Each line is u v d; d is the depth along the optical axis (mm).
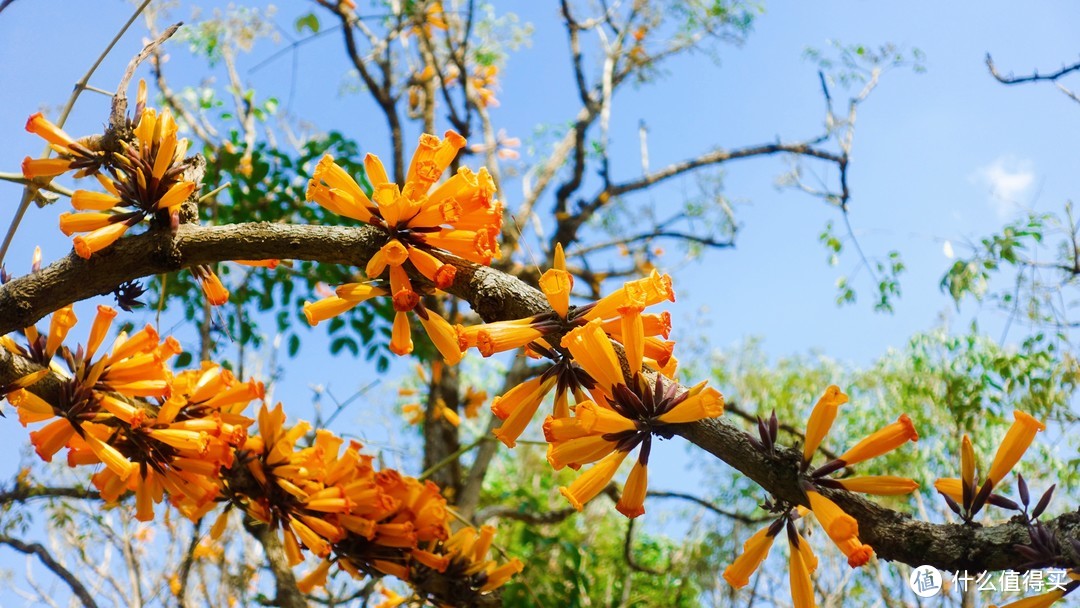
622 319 1727
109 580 5859
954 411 5973
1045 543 1521
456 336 1800
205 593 5645
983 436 6164
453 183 1904
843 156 6953
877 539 1620
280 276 5414
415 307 1899
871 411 6875
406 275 1856
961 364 6035
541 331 1785
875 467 6402
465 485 6617
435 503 3176
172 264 2012
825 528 1578
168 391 2303
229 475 2709
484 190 1885
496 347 1754
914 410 6434
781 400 7949
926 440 6344
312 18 7035
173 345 2326
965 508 1654
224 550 5672
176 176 2076
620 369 1712
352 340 5520
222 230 1997
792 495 1668
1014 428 1645
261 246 1968
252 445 2732
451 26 8633
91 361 2242
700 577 7484
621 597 8266
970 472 1662
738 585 1737
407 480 3182
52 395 2189
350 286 1944
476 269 1878
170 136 2055
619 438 1720
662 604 8203
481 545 3398
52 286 2020
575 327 1778
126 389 2277
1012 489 5785
